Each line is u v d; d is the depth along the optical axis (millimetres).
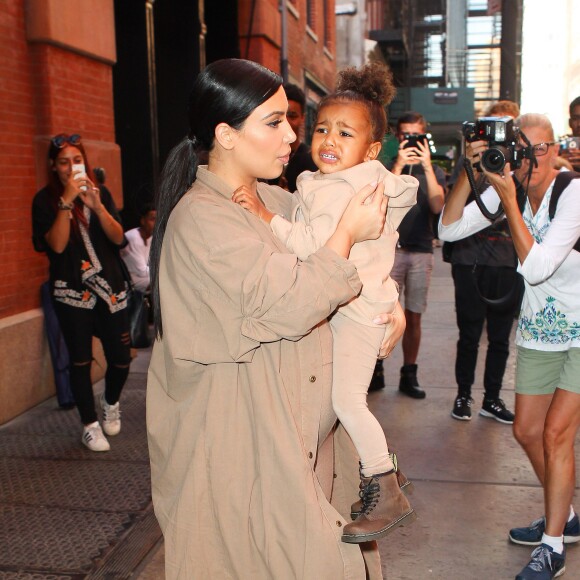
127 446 4555
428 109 25000
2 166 5047
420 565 3225
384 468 1960
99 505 3729
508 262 4863
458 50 32562
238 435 1788
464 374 5117
